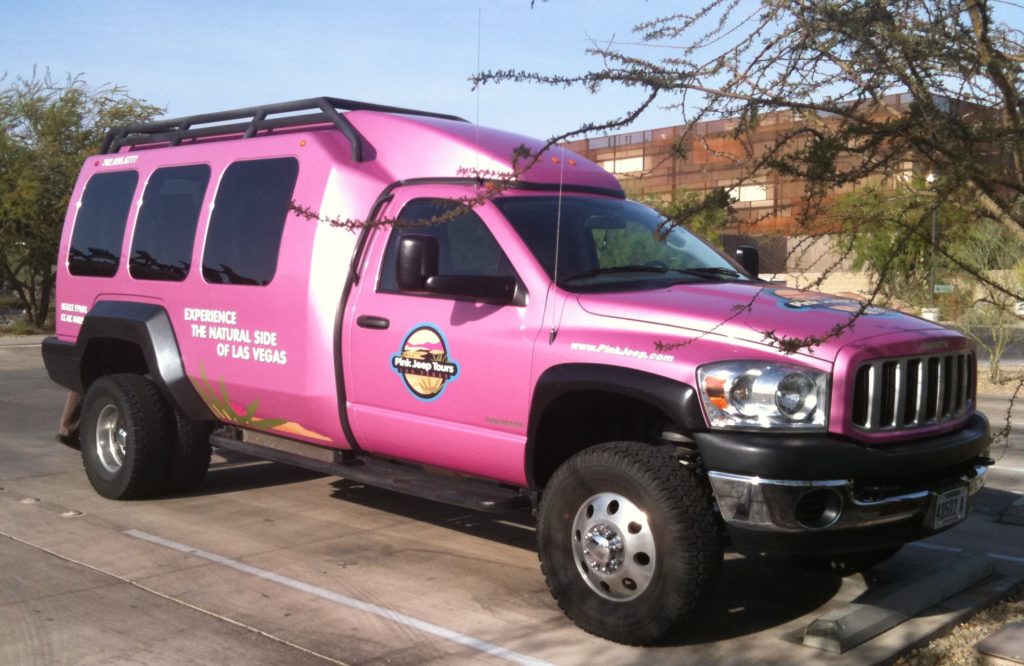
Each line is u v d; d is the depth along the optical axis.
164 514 7.00
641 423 5.13
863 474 4.32
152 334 7.09
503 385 5.13
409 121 6.22
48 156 26.05
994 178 3.30
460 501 5.29
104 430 7.46
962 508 4.88
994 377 15.70
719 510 4.41
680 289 5.15
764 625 4.95
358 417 5.90
